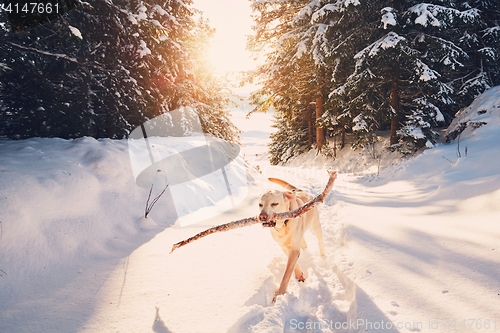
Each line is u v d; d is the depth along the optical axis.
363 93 12.22
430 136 10.74
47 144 5.41
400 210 5.73
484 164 7.07
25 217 3.46
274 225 3.09
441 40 10.91
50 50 6.51
